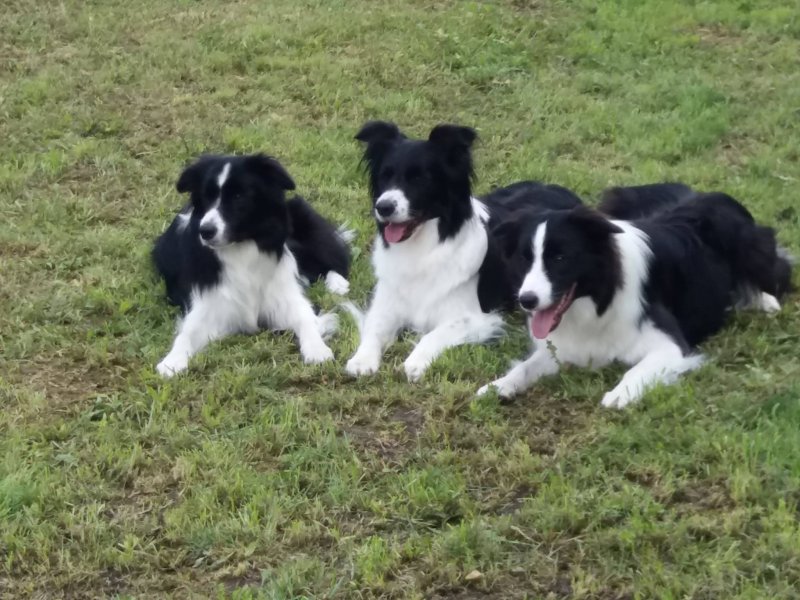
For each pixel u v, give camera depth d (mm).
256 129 4645
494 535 2889
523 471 3043
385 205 3504
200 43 5277
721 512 2918
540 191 3861
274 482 3057
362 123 4719
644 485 3000
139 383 3391
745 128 4652
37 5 5605
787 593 2746
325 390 3342
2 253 3941
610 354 3361
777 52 5250
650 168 4355
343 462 3094
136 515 3006
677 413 3152
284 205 3641
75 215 4137
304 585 2836
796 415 3113
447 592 2818
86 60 5129
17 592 2865
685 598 2750
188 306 3637
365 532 2949
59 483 3068
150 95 4883
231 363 3447
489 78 5059
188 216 3734
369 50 5219
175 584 2865
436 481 3025
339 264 3885
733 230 3555
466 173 3582
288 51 5211
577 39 5367
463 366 3408
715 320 3498
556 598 2787
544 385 3314
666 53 5309
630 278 3312
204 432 3209
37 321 3633
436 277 3580
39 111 4762
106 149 4504
